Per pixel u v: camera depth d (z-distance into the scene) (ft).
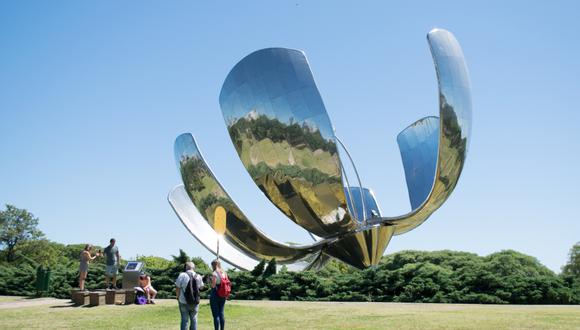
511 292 76.64
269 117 68.64
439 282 80.74
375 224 81.51
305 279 83.35
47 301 70.95
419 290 78.84
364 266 85.30
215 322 38.63
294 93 66.69
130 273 72.13
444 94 66.85
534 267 139.54
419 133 100.63
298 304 69.41
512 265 134.10
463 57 71.00
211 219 82.28
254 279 84.69
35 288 89.86
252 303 71.46
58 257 231.09
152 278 90.02
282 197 73.67
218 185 76.69
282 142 68.90
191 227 88.84
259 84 68.33
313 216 75.25
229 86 71.26
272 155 70.54
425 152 98.63
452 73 67.82
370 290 81.92
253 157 72.54
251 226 79.05
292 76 66.64
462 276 81.66
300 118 67.00
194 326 37.76
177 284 37.60
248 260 92.07
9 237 212.84
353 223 77.87
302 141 67.72
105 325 46.73
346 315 54.19
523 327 43.98
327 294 82.28
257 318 51.62
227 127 73.92
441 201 79.05
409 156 101.71
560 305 71.97
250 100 69.51
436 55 66.64
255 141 71.00
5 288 90.89
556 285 76.18
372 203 107.65
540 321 47.96
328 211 74.13
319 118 66.28
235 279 85.40
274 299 82.28
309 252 85.46
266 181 73.20
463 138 70.74
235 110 71.56
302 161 69.10
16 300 74.18
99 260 164.25
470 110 71.72
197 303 37.76
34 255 214.69
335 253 85.05
